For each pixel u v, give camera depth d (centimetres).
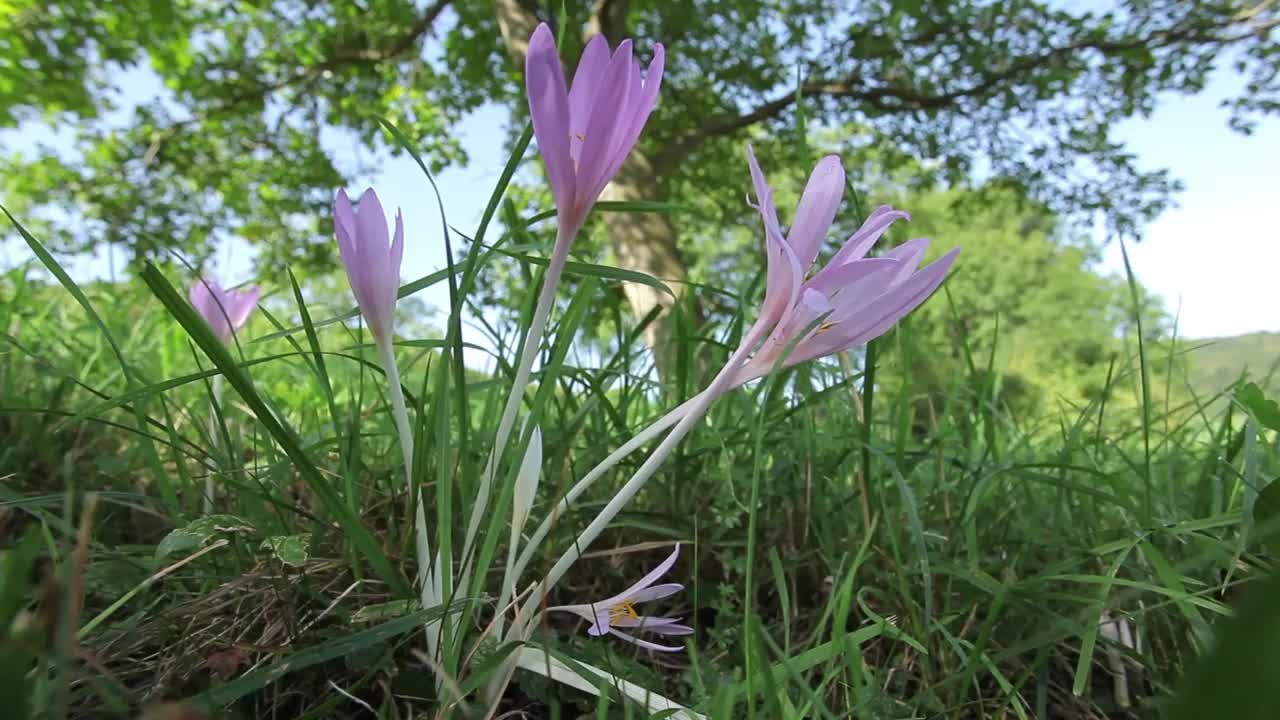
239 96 226
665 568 21
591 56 19
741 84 236
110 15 179
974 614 25
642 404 49
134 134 225
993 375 49
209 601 21
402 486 33
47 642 11
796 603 28
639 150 187
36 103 178
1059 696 24
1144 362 28
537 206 203
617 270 25
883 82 233
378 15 233
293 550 20
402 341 27
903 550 30
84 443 41
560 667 19
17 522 28
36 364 45
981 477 33
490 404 34
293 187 239
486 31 225
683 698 23
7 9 160
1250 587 9
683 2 211
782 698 18
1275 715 9
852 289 19
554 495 32
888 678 22
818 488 32
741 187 253
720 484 34
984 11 213
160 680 19
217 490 32
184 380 23
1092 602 22
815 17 228
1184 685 9
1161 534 29
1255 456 26
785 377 34
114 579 23
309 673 21
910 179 286
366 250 20
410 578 26
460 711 19
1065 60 218
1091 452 48
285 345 79
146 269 16
